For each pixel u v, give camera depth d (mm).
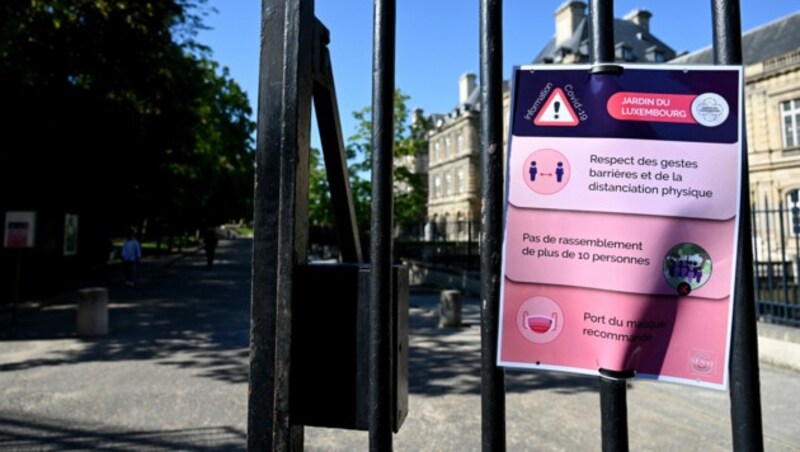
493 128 1427
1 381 6090
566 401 5445
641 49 45938
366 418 1286
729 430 4602
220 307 12664
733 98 1363
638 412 5082
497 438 1396
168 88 16000
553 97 1417
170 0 14023
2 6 11727
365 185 18797
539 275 1411
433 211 64375
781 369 6480
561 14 45969
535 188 1418
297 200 1308
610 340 1370
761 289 8445
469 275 15195
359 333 1307
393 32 1363
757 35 36062
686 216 1357
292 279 1288
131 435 4438
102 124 14672
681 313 1358
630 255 1375
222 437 4410
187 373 6488
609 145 1385
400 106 20938
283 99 1307
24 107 12703
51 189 15516
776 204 32406
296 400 1310
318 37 1447
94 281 18891
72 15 12570
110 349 7863
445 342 8570
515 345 1414
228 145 37812
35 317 10875
